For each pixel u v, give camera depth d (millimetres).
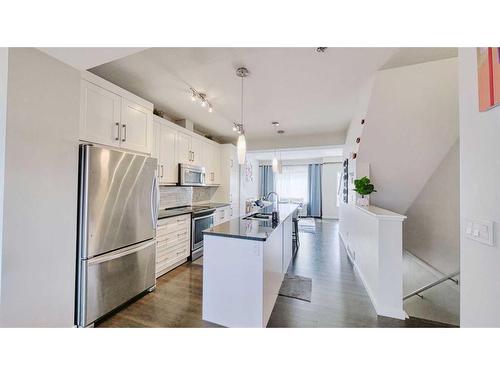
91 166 1777
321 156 8500
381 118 2615
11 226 1315
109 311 1958
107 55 1501
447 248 2922
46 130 1487
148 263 2406
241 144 2365
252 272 1769
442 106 2381
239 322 1805
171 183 3369
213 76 2383
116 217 2010
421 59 2102
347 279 2865
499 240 849
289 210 3672
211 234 1904
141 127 2510
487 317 920
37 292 1446
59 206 1573
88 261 1766
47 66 1489
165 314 2043
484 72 908
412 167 3076
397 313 2021
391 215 2098
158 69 2232
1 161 1284
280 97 2947
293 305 2215
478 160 964
